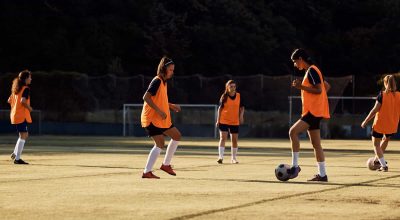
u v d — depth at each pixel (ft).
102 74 198.80
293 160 37.32
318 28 239.91
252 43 214.48
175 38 214.07
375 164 46.37
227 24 223.92
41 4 209.46
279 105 151.12
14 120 50.75
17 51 200.75
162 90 37.68
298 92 150.30
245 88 155.02
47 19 208.44
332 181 37.42
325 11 240.32
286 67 220.23
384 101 45.34
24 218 23.08
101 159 57.16
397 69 223.30
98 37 205.87
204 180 37.27
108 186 33.60
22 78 50.62
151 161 38.14
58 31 203.10
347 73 229.04
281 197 29.32
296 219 23.12
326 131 135.44
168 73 37.63
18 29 201.67
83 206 26.08
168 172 39.50
